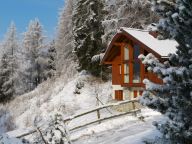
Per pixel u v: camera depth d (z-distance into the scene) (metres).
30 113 35.31
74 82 42.16
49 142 9.82
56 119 10.05
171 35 7.21
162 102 7.27
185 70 6.82
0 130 32.66
